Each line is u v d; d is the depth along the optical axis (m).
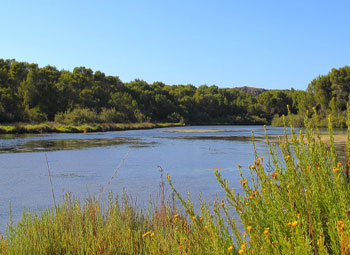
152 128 77.19
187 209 2.88
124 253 4.38
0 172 15.98
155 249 3.42
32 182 13.53
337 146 22.80
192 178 14.17
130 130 65.44
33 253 4.46
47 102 72.94
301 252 2.03
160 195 10.59
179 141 35.94
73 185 12.88
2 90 65.06
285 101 113.19
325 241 2.39
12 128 48.41
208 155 22.75
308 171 2.58
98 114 75.69
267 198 2.56
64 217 5.66
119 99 86.25
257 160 2.82
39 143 32.09
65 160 20.28
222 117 115.94
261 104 116.31
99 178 14.36
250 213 2.61
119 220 5.40
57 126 56.53
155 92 109.31
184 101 111.75
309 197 2.40
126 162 19.48
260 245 2.35
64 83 80.75
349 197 2.39
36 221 5.40
